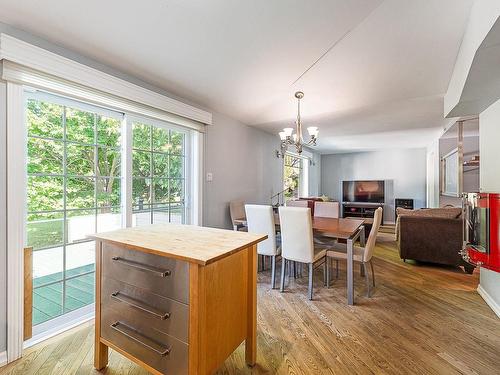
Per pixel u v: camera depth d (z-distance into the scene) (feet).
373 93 10.05
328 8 6.32
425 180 23.40
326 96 10.41
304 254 8.50
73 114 6.98
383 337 6.24
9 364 5.19
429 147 21.65
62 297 6.79
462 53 6.88
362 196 25.07
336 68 8.63
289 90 10.03
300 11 6.33
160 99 8.57
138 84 8.20
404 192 24.08
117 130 7.99
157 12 5.87
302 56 8.01
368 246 8.42
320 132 16.39
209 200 11.32
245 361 5.37
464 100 7.56
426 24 6.72
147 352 4.39
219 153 11.94
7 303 5.23
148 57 7.26
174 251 4.07
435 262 11.60
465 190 15.56
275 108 11.70
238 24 6.53
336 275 10.67
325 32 7.07
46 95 6.32
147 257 4.40
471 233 6.16
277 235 12.13
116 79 7.22
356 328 6.64
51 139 6.55
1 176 5.16
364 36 7.24
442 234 11.42
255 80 9.21
